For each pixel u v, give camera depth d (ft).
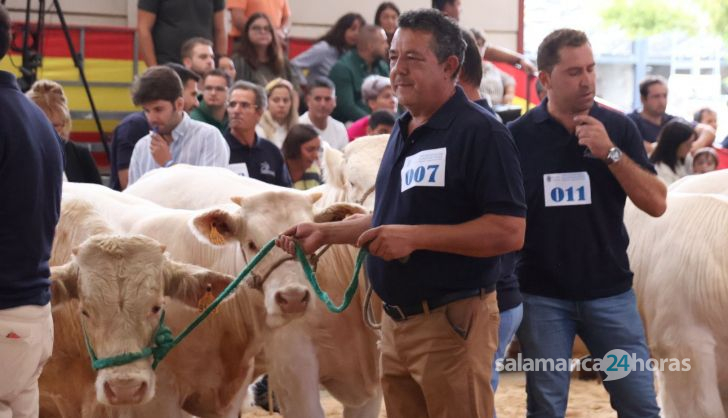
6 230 14.26
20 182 14.33
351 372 20.17
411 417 15.66
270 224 17.49
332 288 19.85
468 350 14.58
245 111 28.09
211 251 19.26
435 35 14.52
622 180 17.42
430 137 14.70
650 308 20.90
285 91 33.09
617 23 65.05
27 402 15.03
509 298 17.48
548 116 18.22
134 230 19.92
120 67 38.99
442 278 14.52
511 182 14.30
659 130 39.55
